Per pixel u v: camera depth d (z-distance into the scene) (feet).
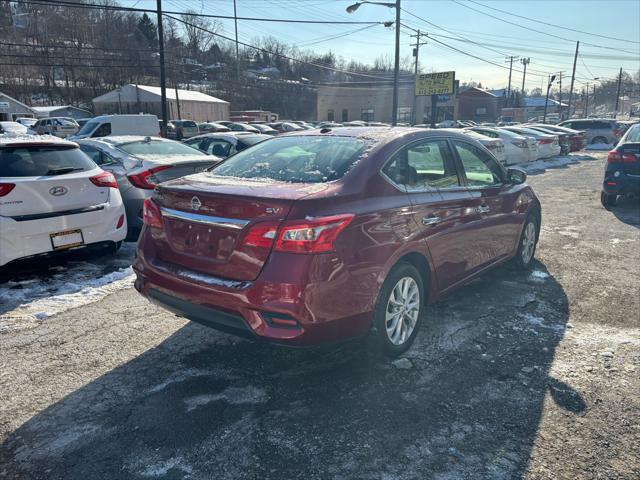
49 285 16.44
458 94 192.75
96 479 7.70
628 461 8.11
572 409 9.52
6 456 8.21
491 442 8.56
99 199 17.98
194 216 10.09
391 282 10.81
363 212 9.93
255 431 8.85
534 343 12.33
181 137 105.70
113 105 153.48
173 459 8.13
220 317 9.70
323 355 11.66
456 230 12.87
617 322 13.60
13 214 15.56
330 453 8.28
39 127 113.29
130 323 13.52
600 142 95.66
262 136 33.12
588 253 20.57
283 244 9.00
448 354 11.74
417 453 8.28
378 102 193.47
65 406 9.61
